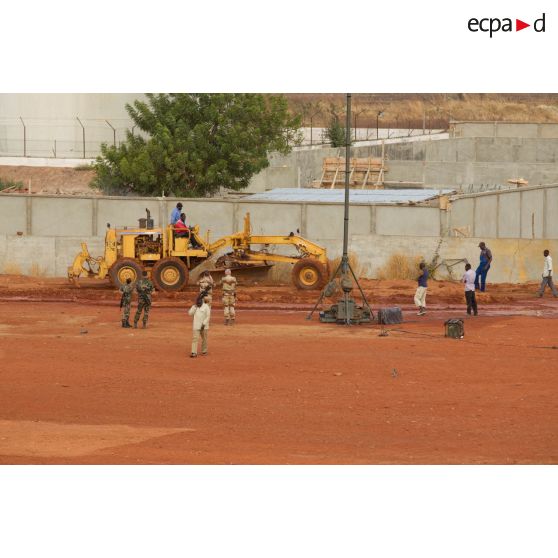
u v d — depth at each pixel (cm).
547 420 2269
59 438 2075
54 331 3709
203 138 7956
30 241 6256
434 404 2444
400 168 8975
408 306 4900
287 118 8962
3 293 5266
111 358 3066
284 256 5653
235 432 2155
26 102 12506
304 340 3509
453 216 6334
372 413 2347
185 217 6034
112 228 6069
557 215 6738
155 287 5403
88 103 12444
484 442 2064
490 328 3894
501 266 6219
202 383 2695
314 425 2227
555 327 3931
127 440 2067
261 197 7044
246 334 3672
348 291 4047
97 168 8244
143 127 8294
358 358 3105
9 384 2648
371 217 6362
